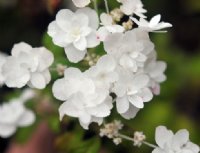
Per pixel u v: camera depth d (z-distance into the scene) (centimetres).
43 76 23
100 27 21
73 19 22
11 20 43
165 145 22
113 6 25
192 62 39
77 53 22
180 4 42
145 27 21
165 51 39
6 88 39
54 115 30
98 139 27
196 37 44
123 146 32
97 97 21
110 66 21
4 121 31
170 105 37
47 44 26
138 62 22
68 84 22
